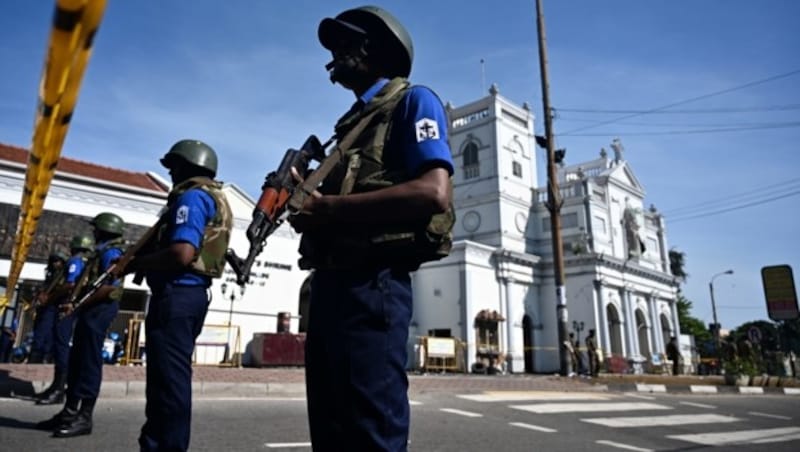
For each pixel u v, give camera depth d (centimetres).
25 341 1302
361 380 153
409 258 161
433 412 748
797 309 1095
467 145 3444
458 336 2667
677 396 1275
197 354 1634
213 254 310
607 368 2873
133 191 1642
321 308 164
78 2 64
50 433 450
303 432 534
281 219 170
